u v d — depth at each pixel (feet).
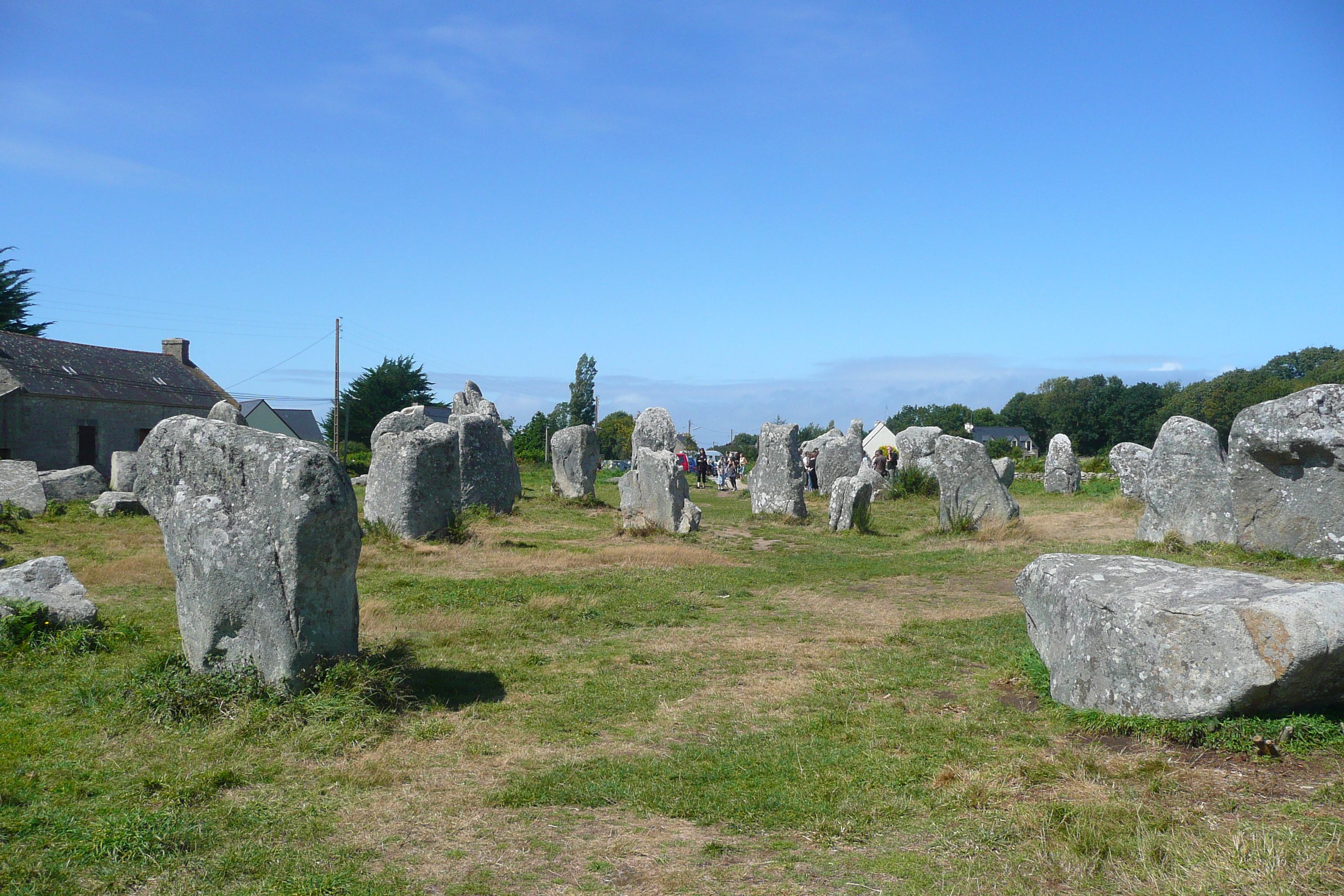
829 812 16.20
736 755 19.39
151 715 20.74
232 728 19.85
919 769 18.13
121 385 134.21
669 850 14.93
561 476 84.99
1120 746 18.75
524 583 41.27
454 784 17.92
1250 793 15.97
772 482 72.38
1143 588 20.47
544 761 19.29
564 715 22.44
